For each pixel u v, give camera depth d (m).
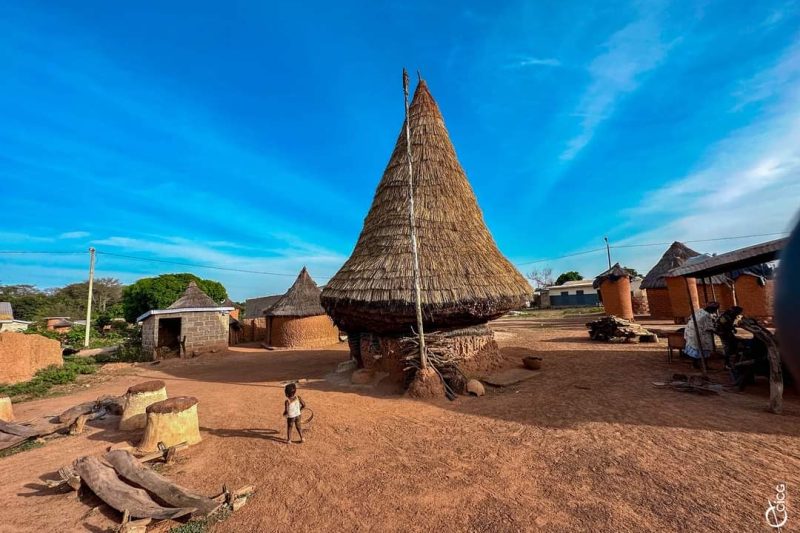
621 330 17.28
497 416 8.43
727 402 8.38
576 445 6.66
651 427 7.17
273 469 6.66
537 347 17.16
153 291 39.78
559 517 4.83
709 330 11.04
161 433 7.72
